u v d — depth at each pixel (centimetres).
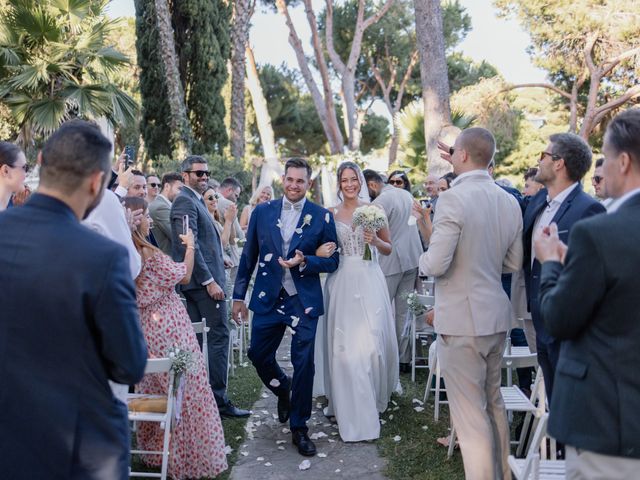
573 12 1716
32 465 175
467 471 325
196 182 487
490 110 1870
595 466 187
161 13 1363
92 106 995
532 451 281
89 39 1034
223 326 490
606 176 206
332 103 2234
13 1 1021
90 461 177
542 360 316
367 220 457
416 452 421
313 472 396
